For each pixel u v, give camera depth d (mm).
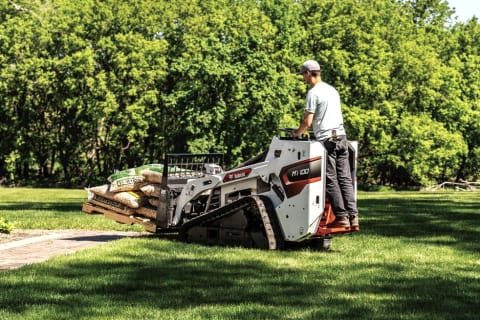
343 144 9461
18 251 10352
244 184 10164
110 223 14875
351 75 51750
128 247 9820
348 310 6082
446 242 11070
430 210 17875
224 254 9188
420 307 6250
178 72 50438
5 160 54469
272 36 51438
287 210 9484
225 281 7355
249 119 48594
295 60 51281
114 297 6551
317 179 9266
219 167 11094
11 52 51719
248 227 9930
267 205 9625
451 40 63438
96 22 52250
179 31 52281
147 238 11078
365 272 7984
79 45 51375
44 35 51656
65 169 56750
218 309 6074
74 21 52031
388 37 56781
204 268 8141
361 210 17906
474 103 60531
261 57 48438
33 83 51219
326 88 9594
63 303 6305
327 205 9469
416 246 10547
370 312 6020
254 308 6117
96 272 7836
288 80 49250
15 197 39469
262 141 48750
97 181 55719
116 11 52812
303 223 9328
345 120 50438
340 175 9492
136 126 50875
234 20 51062
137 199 11367
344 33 52844
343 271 8047
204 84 48625
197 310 6043
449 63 61688
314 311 6016
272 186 9695
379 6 57656
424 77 55719
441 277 7758
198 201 10797
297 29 51906
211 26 52562
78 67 49781
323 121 9500
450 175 68688
